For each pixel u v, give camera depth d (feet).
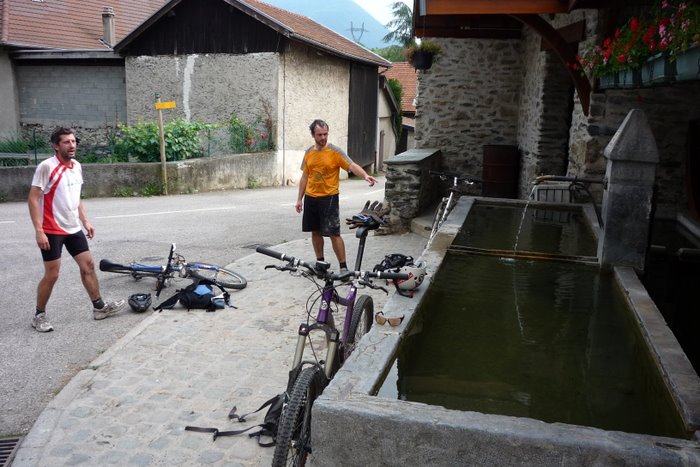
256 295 19.19
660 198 22.84
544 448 6.77
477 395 9.34
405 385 9.64
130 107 59.11
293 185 58.34
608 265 15.46
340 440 7.48
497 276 15.16
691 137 22.11
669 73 12.69
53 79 61.21
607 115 22.47
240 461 10.28
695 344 11.64
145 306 17.88
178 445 10.73
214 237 28.40
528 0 20.95
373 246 25.72
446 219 21.66
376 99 77.97
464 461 7.07
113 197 43.68
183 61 56.65
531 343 11.38
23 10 64.54
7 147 47.14
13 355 14.73
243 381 13.20
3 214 35.27
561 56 22.63
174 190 45.65
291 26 55.77
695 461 6.42
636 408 9.08
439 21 34.27
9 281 20.84
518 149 34.12
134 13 76.02
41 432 11.07
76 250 16.67
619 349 11.14
